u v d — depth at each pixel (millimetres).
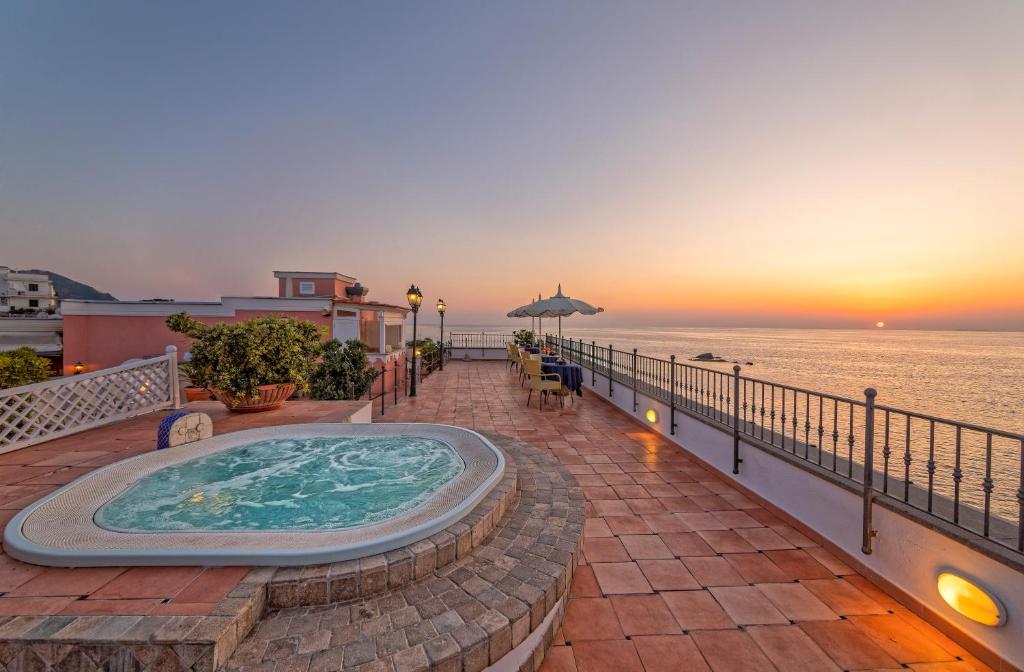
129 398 5449
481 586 2053
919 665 1950
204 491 3434
